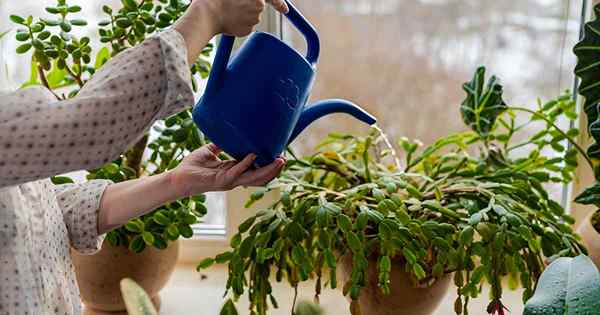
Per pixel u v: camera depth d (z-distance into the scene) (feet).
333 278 3.03
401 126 4.23
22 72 4.18
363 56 4.14
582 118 4.01
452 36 4.08
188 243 4.41
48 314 2.56
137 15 3.34
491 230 3.02
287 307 3.97
